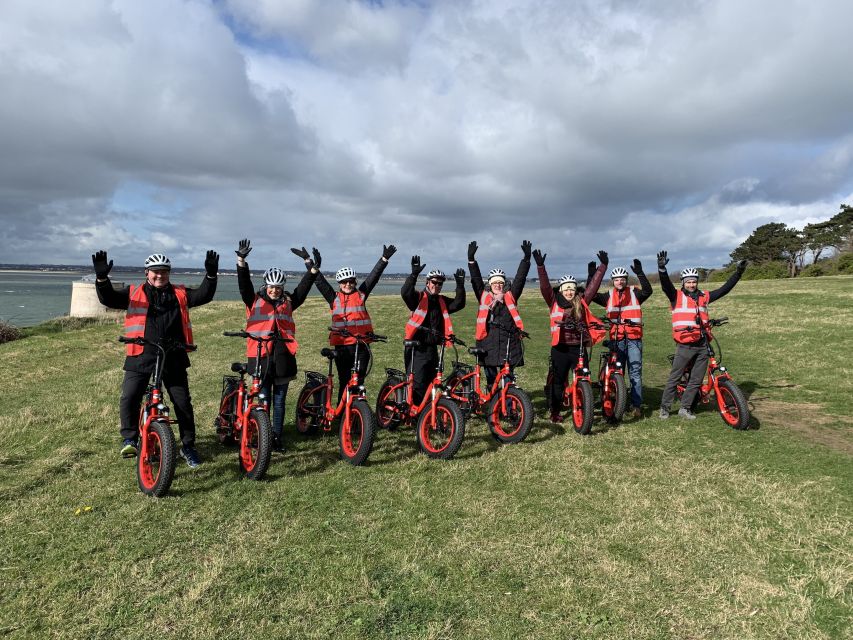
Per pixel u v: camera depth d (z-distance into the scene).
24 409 7.85
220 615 3.11
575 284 6.98
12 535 4.05
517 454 5.86
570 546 3.88
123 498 4.72
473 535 4.05
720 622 3.05
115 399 8.54
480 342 6.62
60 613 3.13
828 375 9.38
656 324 17.30
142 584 3.42
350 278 6.38
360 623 3.05
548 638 2.94
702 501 4.60
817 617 3.08
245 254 5.84
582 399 6.54
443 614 3.14
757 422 6.92
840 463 5.41
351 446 5.75
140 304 5.25
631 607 3.19
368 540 3.99
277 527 4.21
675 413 7.58
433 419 5.84
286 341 5.85
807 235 77.62
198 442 6.33
